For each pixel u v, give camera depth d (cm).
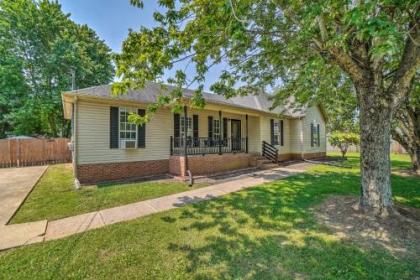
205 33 436
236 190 676
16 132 1908
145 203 560
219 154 1093
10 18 1591
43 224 432
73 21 1989
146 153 977
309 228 395
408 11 334
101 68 2125
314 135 1738
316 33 380
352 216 433
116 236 376
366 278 261
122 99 862
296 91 783
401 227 379
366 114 441
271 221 429
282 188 680
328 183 737
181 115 1115
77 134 807
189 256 313
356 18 234
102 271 281
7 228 414
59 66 1739
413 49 384
